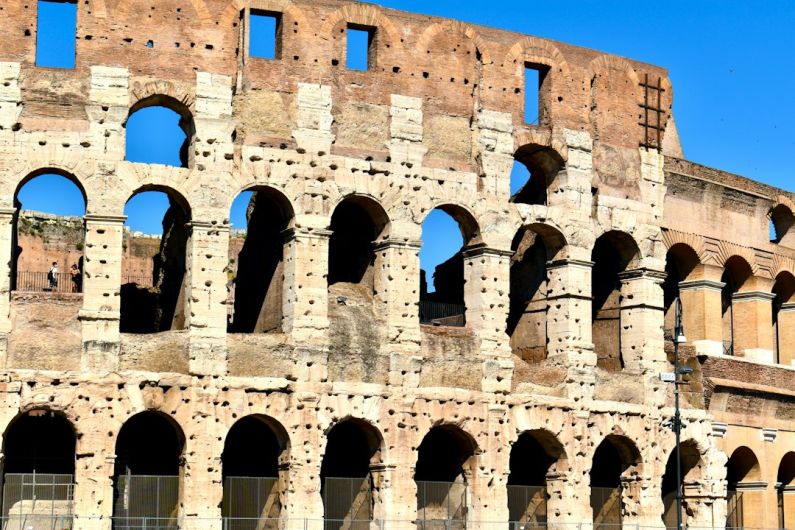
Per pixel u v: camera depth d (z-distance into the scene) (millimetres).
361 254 86062
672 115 102188
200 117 79625
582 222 89000
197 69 80125
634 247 91688
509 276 88688
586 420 87312
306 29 82625
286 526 78250
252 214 87938
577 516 86250
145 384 76188
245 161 80125
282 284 81625
